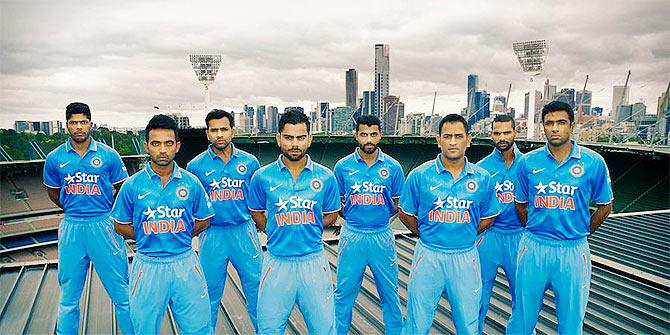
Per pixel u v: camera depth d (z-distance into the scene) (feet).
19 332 15.26
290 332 15.75
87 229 13.85
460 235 12.26
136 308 11.72
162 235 11.60
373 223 14.56
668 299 17.40
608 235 27.07
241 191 14.88
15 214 72.43
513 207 14.87
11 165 76.13
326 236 54.19
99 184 13.91
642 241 25.66
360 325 16.47
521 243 13.12
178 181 11.93
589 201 12.31
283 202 12.00
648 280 19.07
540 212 12.45
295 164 12.27
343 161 15.20
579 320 12.41
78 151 13.79
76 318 14.55
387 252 14.71
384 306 15.29
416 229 13.34
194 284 12.04
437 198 12.23
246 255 15.16
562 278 12.25
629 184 74.33
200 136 88.69
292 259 12.05
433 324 16.07
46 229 72.18
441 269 12.33
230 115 14.76
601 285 18.89
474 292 12.43
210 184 14.65
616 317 16.02
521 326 13.21
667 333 14.80
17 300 17.95
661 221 30.86
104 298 18.35
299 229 12.00
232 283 20.31
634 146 68.49
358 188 14.52
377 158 14.78
